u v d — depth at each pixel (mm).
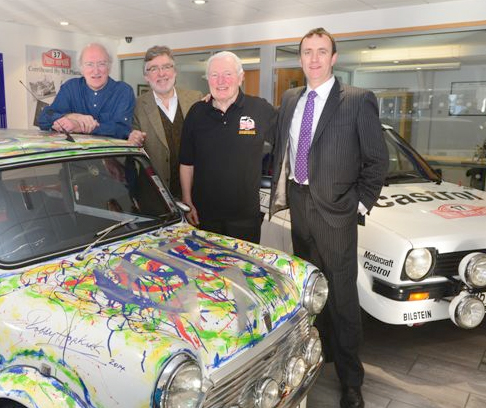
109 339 1664
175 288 2021
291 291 2301
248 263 2371
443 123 7883
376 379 3197
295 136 2969
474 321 3035
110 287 1982
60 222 2326
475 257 3008
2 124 9695
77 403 1695
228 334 1865
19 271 2049
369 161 2777
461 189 4219
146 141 3801
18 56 9680
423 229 3180
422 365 3375
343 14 7977
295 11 7875
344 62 8367
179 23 9109
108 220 2531
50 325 1765
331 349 3156
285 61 8789
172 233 2703
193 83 10195
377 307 3145
